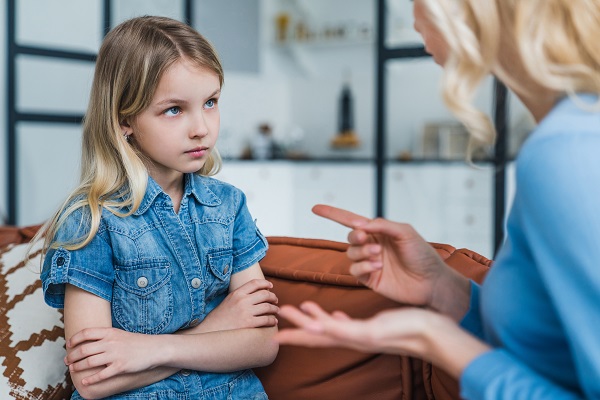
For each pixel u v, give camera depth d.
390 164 5.33
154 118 1.13
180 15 5.30
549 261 0.67
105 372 1.07
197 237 1.22
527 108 0.80
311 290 1.28
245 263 1.29
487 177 5.02
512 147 4.61
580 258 0.65
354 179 5.47
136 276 1.16
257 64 6.36
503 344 0.77
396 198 5.35
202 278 1.22
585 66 0.69
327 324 0.70
